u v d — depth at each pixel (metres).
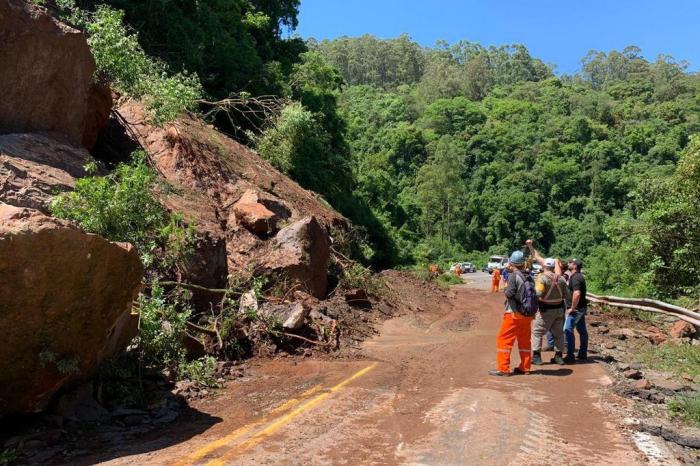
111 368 5.99
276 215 12.96
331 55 153.38
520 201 86.81
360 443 4.80
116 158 12.02
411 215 80.50
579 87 144.75
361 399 6.25
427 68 156.62
